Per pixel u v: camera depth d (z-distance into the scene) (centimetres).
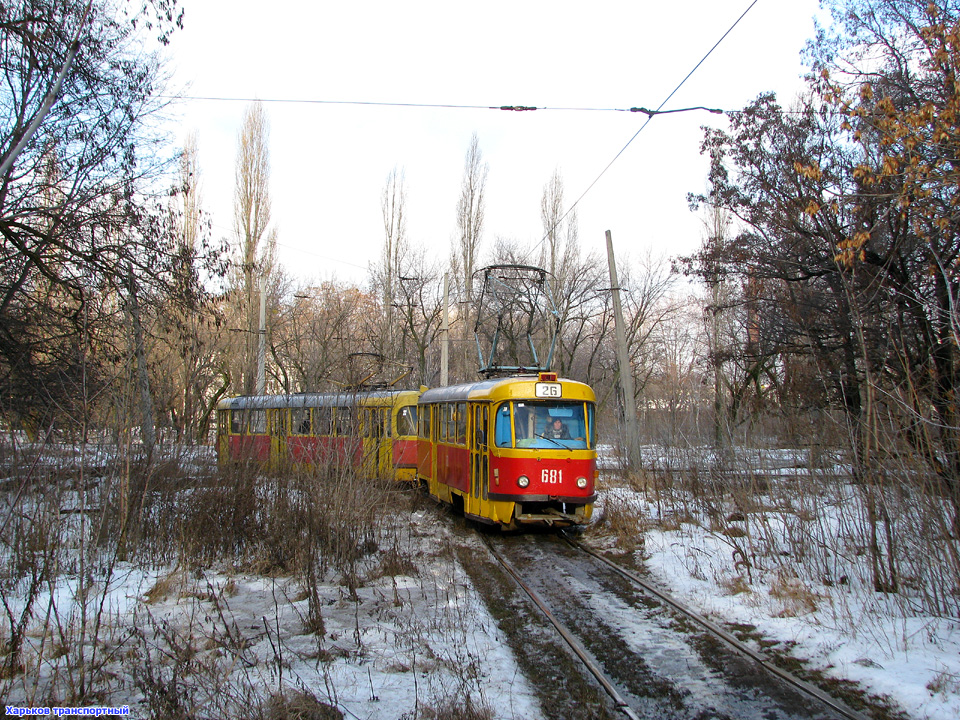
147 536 884
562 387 1161
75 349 969
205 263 1327
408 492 1526
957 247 876
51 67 1009
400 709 473
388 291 3384
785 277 1442
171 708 441
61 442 712
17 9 995
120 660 545
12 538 704
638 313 3319
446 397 1429
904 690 501
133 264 1163
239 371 2542
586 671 563
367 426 1060
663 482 1423
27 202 1102
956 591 656
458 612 702
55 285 1149
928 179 820
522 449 1114
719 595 768
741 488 1059
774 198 1429
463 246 3238
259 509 980
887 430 713
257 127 2911
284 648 582
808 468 904
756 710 491
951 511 662
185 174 1277
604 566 934
